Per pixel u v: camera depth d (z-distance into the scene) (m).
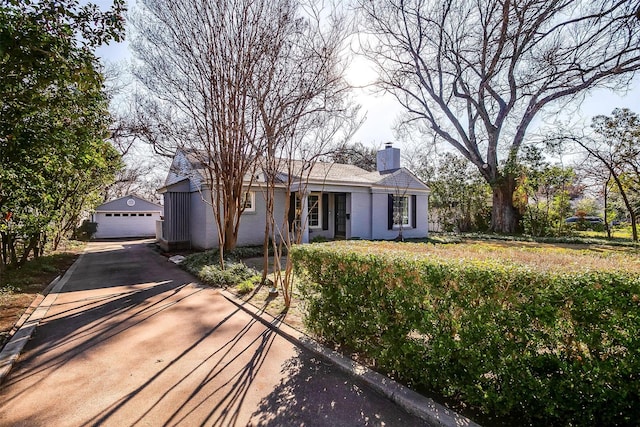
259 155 6.86
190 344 3.82
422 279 2.74
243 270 7.49
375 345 3.18
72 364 3.31
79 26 3.90
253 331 4.24
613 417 1.93
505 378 2.22
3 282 6.78
